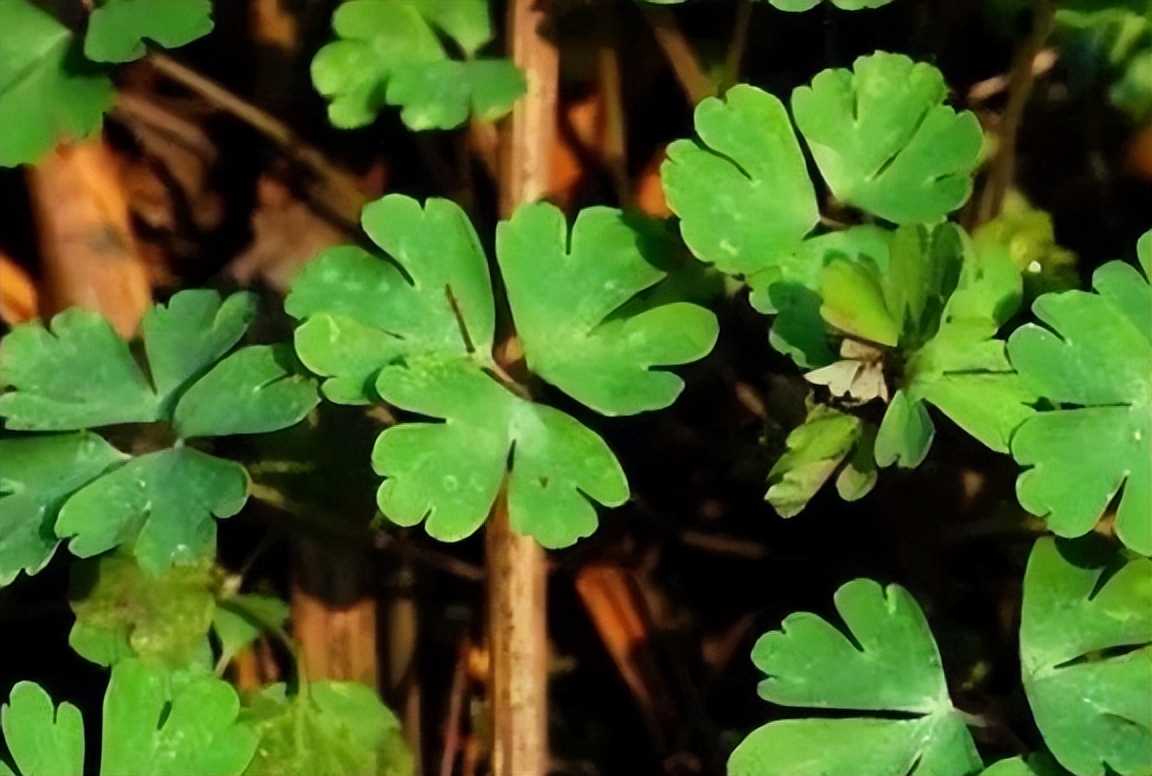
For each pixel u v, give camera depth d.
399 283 0.46
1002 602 0.48
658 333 0.45
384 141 0.49
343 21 0.47
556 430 0.45
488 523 0.46
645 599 0.49
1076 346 0.45
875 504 0.48
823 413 0.45
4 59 0.47
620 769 0.48
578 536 0.45
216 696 0.45
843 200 0.46
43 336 0.46
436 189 0.49
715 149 0.46
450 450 0.45
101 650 0.47
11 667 0.49
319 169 0.49
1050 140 0.49
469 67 0.47
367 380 0.45
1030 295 0.47
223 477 0.45
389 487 0.45
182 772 0.45
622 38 0.49
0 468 0.46
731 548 0.49
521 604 0.46
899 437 0.44
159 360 0.46
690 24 0.49
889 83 0.46
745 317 0.48
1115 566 0.45
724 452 0.48
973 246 0.46
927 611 0.48
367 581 0.48
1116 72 0.48
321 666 0.48
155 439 0.46
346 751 0.47
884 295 0.44
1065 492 0.45
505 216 0.47
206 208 0.50
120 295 0.49
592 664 0.49
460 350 0.45
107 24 0.46
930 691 0.45
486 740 0.48
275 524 0.48
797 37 0.49
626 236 0.46
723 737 0.48
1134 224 0.49
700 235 0.46
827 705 0.45
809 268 0.46
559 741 0.49
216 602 0.48
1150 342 0.45
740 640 0.49
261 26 0.50
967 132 0.46
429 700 0.49
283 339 0.49
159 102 0.50
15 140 0.47
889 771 0.45
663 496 0.49
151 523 0.45
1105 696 0.45
